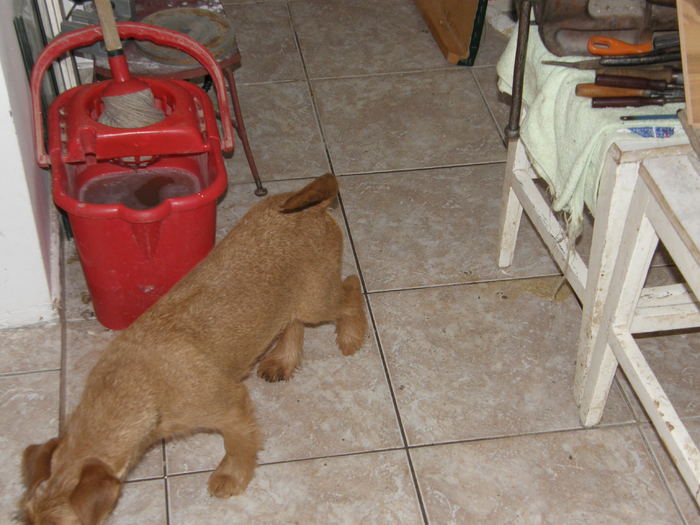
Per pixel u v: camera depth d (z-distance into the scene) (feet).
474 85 6.56
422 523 4.20
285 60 6.74
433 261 5.31
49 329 4.89
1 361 4.75
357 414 4.59
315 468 4.38
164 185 4.59
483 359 4.82
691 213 3.46
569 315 5.03
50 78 5.24
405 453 4.43
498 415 4.58
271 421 4.56
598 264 4.01
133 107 4.35
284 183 5.76
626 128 3.77
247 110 6.30
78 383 4.67
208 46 5.01
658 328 4.11
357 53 6.84
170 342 3.78
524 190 4.70
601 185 3.84
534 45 4.31
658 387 3.93
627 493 4.30
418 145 6.07
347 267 5.26
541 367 4.79
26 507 3.46
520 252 5.36
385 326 4.97
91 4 5.13
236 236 4.11
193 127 4.35
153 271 4.55
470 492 4.30
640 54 3.98
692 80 3.55
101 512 3.32
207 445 4.47
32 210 4.49
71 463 3.51
